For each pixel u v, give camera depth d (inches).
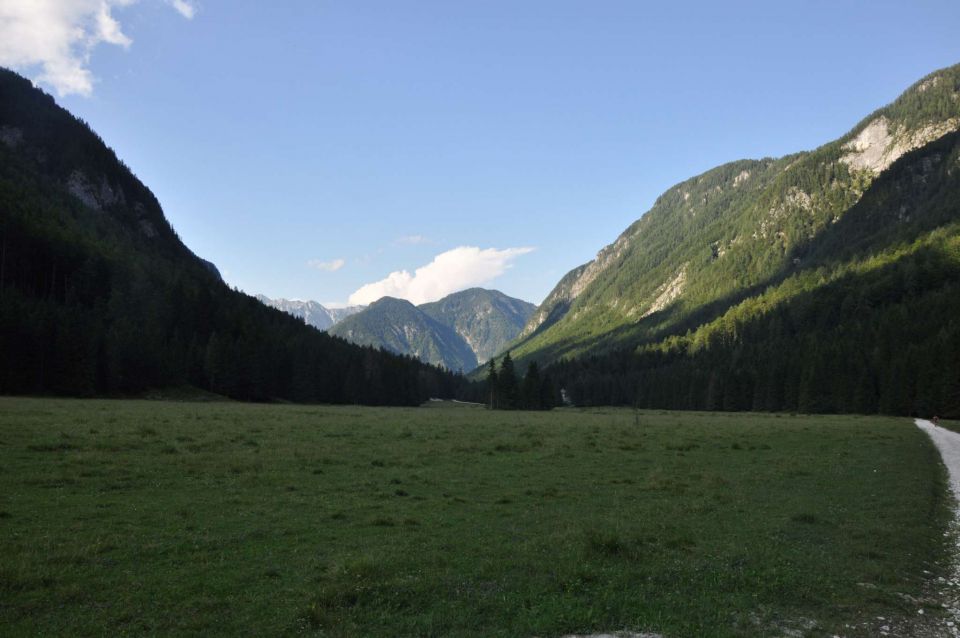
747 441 1807.3
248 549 557.9
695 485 995.3
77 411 2076.8
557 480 1024.2
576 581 481.1
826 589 497.4
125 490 804.6
